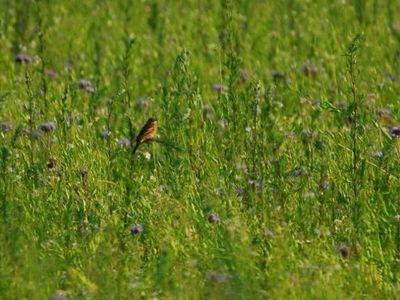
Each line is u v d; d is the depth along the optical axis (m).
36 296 21.55
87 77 36.59
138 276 22.56
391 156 26.98
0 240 22.59
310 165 26.78
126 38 39.97
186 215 24.30
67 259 22.94
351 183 25.77
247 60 37.62
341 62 37.19
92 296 21.59
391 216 24.44
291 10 44.22
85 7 45.12
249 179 26.05
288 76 35.91
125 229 24.25
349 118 28.69
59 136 28.73
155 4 42.72
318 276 22.05
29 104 29.92
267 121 28.36
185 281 21.98
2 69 37.09
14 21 41.91
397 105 32.12
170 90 32.00
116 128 30.67
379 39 39.66
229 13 34.09
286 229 23.47
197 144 28.25
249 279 21.72
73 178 26.25
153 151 28.25
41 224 23.91
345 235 24.00
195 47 39.12
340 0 44.38
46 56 37.66
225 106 29.12
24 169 26.97
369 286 22.11
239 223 23.34
